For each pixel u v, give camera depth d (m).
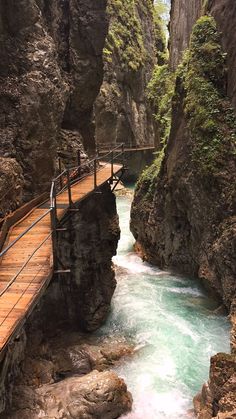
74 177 13.98
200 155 12.40
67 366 10.04
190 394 9.02
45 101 11.54
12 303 6.24
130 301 13.47
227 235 11.18
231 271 11.14
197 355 10.34
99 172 15.19
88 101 16.58
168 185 15.37
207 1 14.35
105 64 34.94
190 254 15.02
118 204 28.47
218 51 12.91
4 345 5.17
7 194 9.56
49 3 14.17
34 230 9.30
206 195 12.50
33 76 11.29
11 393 8.23
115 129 36.72
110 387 8.44
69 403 8.23
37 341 10.26
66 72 15.43
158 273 16.27
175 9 21.27
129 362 10.25
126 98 38.44
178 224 15.46
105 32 15.82
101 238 12.55
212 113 12.33
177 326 11.74
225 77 12.79
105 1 15.59
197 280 14.95
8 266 7.58
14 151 10.60
